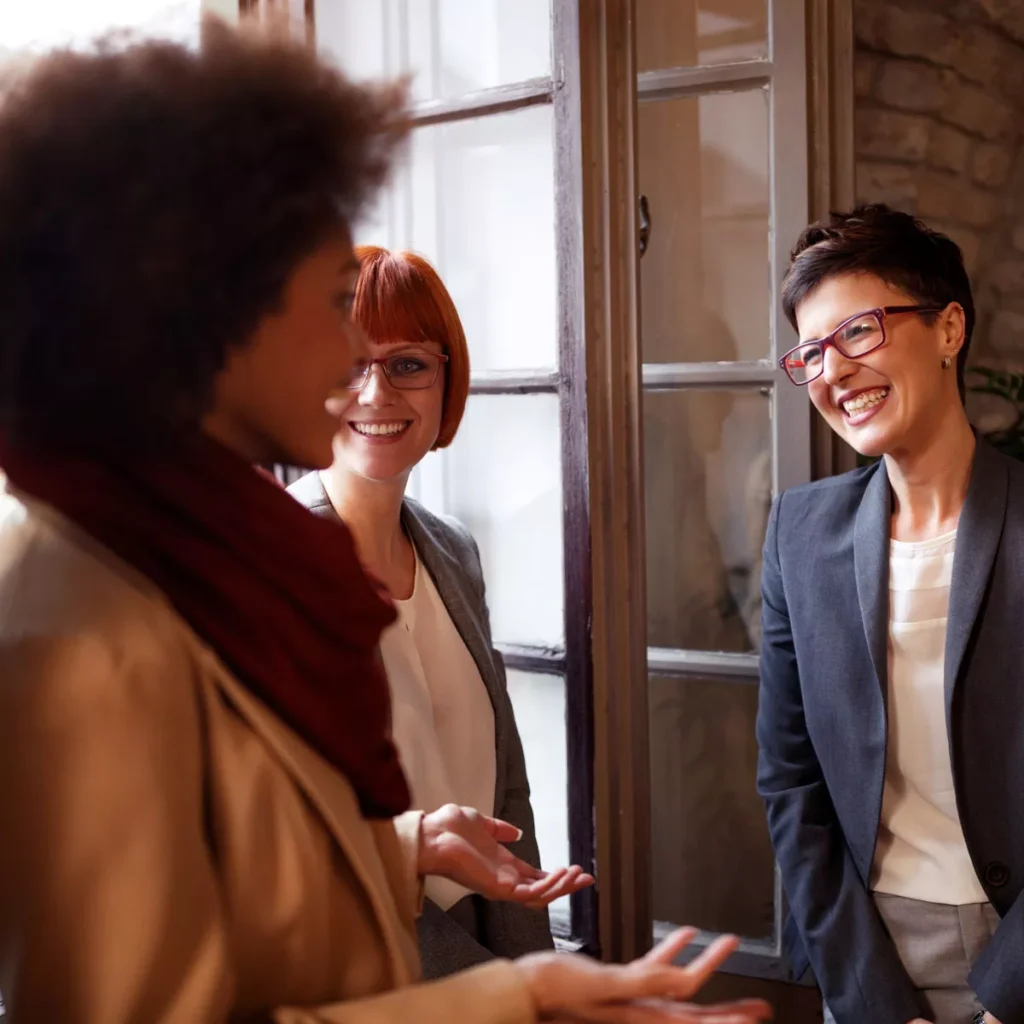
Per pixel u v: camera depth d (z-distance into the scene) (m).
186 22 0.63
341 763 0.65
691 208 2.01
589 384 1.49
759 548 2.01
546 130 1.52
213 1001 0.54
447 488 1.68
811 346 1.36
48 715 0.52
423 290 1.22
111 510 0.58
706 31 1.95
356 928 0.66
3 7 1.46
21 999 0.53
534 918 1.28
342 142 0.63
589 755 1.53
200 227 0.56
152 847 0.52
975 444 1.34
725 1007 0.62
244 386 0.62
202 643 0.59
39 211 0.54
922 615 1.33
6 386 0.56
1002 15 2.55
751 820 2.05
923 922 1.35
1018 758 1.25
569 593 1.53
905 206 2.52
